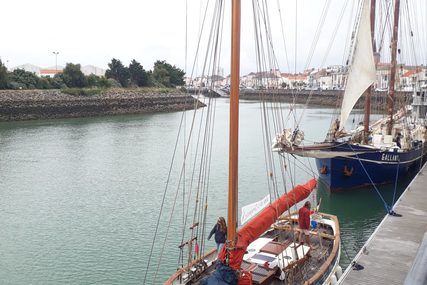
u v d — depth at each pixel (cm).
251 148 4628
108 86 10112
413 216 1781
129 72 11456
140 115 9144
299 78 14212
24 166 3572
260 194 2722
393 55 3056
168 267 1642
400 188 2756
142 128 6512
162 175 3278
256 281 1065
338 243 1373
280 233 1436
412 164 2973
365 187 2655
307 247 1290
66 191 2803
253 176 3244
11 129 6088
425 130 3512
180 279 1060
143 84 11769
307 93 12625
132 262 1691
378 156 2566
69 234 2006
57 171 3400
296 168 3578
